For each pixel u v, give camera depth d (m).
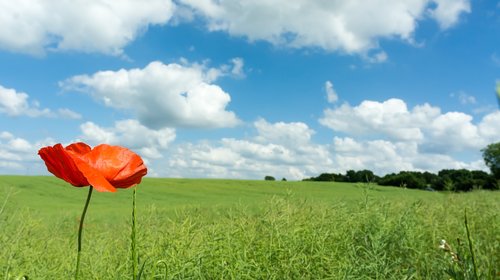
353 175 65.38
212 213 5.11
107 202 31.08
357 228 4.80
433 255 4.71
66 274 3.64
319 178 69.38
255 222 4.48
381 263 3.91
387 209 5.54
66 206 25.52
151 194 38.66
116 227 5.90
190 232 3.95
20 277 2.32
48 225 5.70
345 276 3.62
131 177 1.78
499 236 5.19
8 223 4.16
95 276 3.55
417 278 4.10
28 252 3.92
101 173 1.71
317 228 4.48
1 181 38.41
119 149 1.78
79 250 1.70
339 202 5.43
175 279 3.24
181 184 50.94
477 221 6.42
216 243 3.82
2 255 3.51
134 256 1.63
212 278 3.48
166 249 3.55
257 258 3.82
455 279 2.55
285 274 3.68
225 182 55.72
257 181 58.72
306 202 5.20
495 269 3.45
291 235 4.09
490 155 46.69
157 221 4.25
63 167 1.64
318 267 3.86
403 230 4.89
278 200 4.68
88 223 6.39
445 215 6.75
